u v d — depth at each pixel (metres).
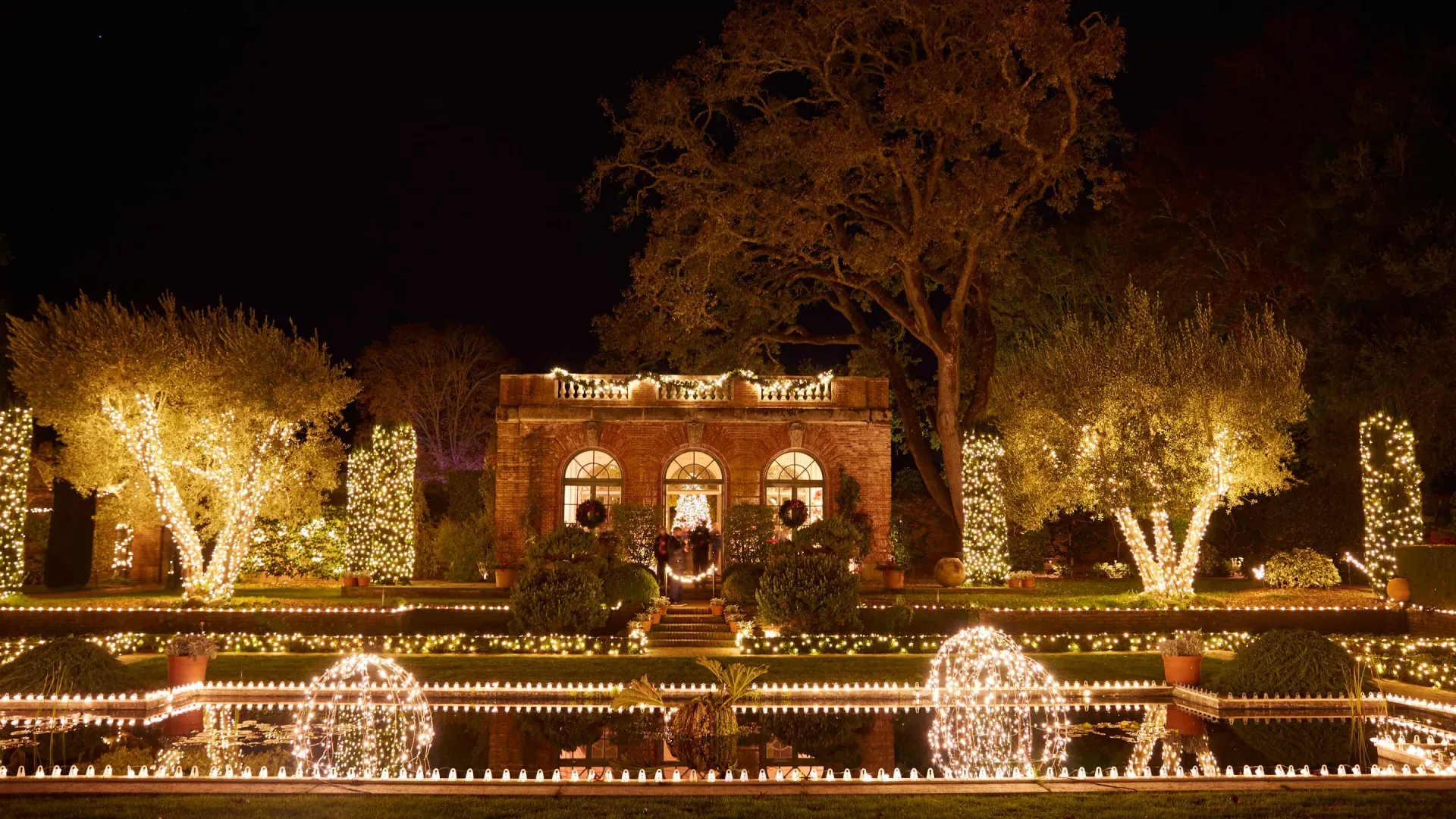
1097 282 42.41
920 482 40.34
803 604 21.73
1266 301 34.88
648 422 28.77
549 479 28.55
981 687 15.61
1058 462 24.50
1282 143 35.16
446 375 52.81
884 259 29.75
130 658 19.42
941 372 32.94
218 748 11.54
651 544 27.53
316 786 8.79
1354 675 14.21
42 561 31.19
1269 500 32.47
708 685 15.94
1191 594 24.28
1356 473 29.27
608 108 31.31
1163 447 23.67
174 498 23.91
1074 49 27.75
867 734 12.49
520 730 12.75
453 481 38.34
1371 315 28.11
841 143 28.23
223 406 23.94
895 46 31.05
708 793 8.65
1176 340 24.66
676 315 30.81
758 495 28.61
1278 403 23.52
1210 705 14.12
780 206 29.50
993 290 38.12
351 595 25.69
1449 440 26.84
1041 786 8.92
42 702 13.82
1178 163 37.12
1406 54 31.05
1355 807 8.30
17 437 25.55
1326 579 27.67
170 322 24.73
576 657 19.45
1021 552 34.06
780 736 12.35
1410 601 23.61
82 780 8.95
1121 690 15.57
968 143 30.00
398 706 14.60
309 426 29.56
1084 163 30.09
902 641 21.45
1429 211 26.27
